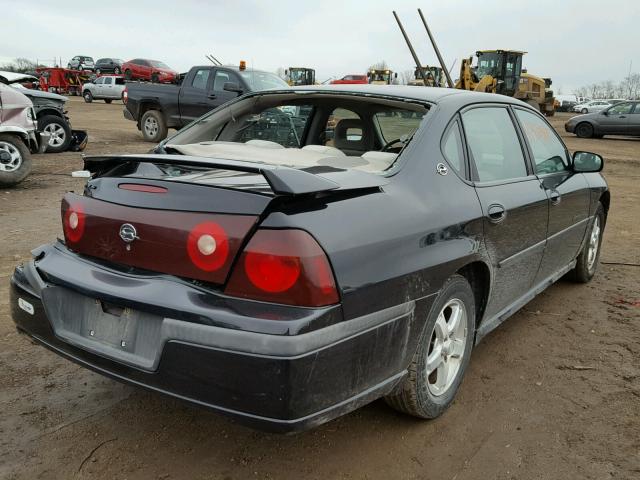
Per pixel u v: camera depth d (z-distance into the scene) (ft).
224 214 6.84
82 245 8.23
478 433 9.08
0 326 12.44
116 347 7.48
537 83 108.58
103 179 8.34
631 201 31.81
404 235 7.80
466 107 10.49
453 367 9.62
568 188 13.51
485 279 10.09
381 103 10.55
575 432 9.16
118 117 78.64
